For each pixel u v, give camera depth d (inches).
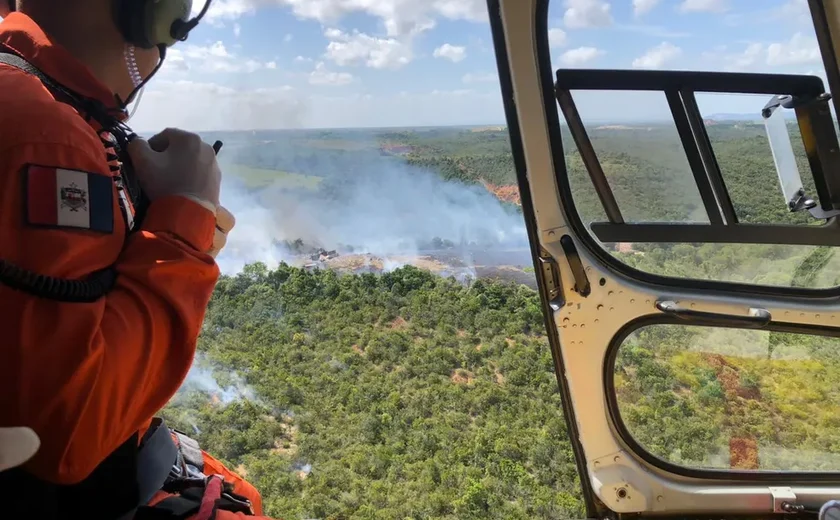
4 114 21.2
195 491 32.1
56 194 21.1
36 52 24.8
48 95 23.0
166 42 29.0
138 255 24.1
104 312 22.0
